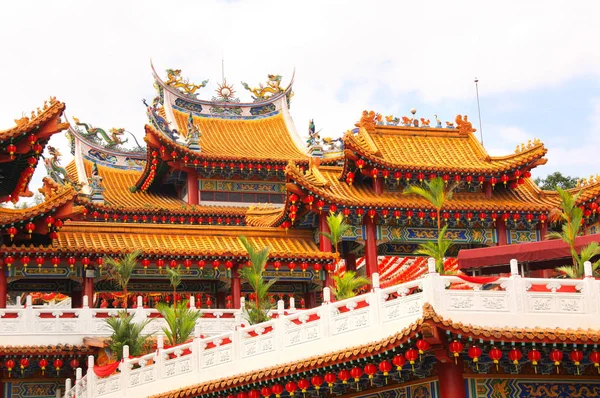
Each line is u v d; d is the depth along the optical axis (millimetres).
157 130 62188
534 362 27328
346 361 29250
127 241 48781
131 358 39781
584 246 36906
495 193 54719
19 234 46625
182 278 49281
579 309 28547
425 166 52375
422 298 28562
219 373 34719
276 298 57656
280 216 52656
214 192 64062
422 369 29219
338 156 65875
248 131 71000
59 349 43906
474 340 26750
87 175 67375
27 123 44656
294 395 32750
